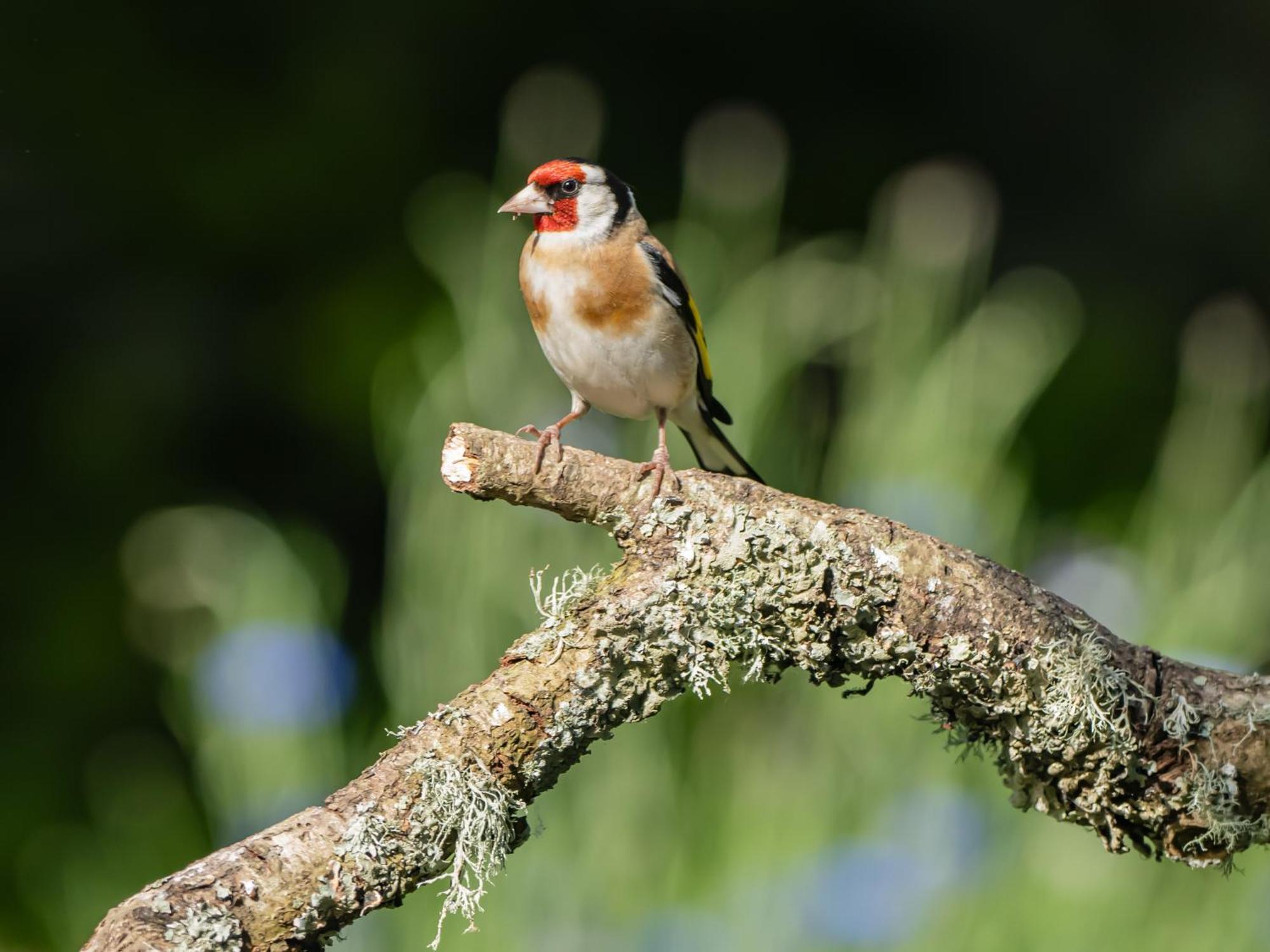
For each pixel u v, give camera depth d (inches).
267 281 590.2
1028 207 636.7
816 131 631.2
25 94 583.2
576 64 614.9
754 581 185.0
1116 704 186.1
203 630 429.1
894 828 327.3
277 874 161.2
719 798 342.6
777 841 333.4
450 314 518.0
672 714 350.0
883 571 186.2
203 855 426.3
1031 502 473.1
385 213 595.2
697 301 404.8
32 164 581.6
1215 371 421.1
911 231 412.2
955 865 323.9
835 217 623.2
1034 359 410.0
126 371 571.2
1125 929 323.3
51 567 546.0
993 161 636.7
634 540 189.0
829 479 415.8
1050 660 186.1
